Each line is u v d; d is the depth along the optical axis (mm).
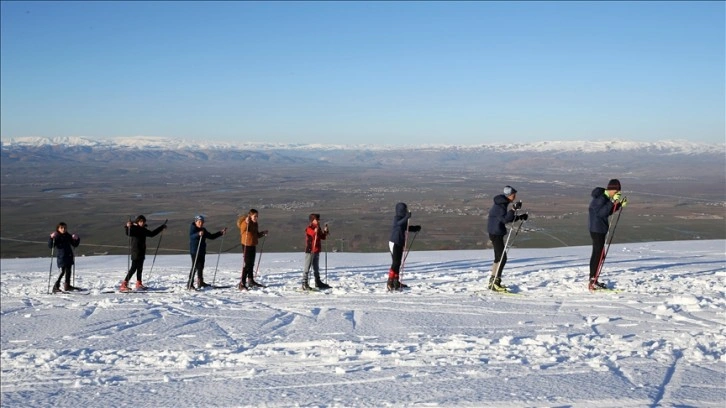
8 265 19422
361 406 4594
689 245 17938
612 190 10086
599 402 4379
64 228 12719
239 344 7484
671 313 7973
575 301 9250
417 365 5832
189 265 16828
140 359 6988
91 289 13000
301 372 5863
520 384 4945
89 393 5703
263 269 15156
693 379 4930
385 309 9266
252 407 4812
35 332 8844
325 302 10141
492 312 8672
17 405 5418
